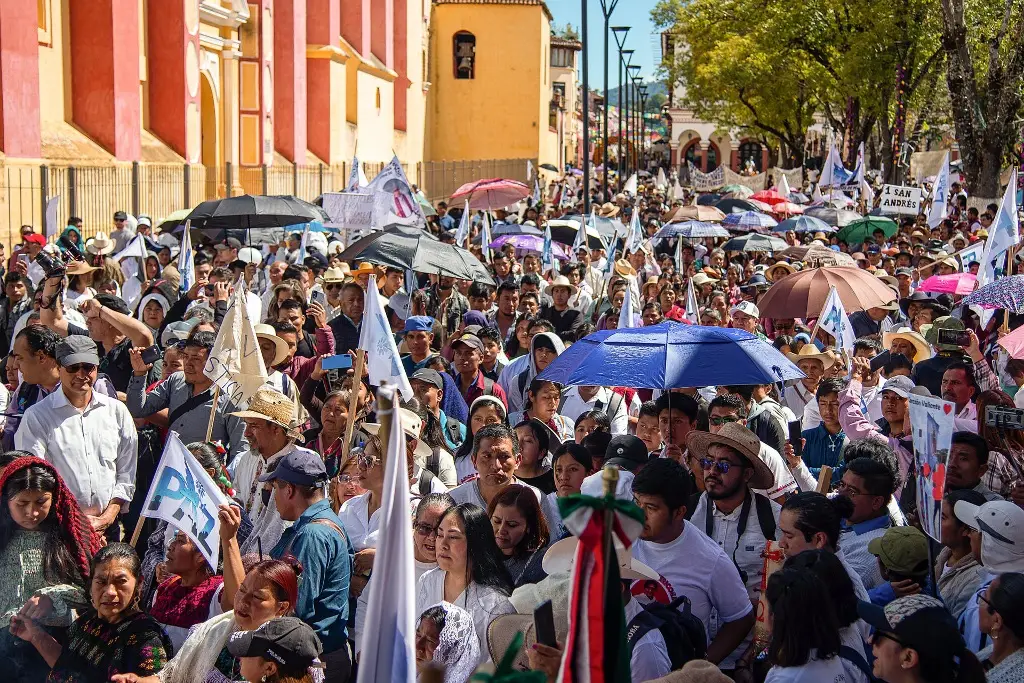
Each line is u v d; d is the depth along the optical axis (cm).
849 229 2472
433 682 297
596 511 330
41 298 998
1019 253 1700
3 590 596
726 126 6906
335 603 604
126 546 564
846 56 3925
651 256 1997
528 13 6681
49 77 2547
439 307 1448
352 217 1567
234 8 3447
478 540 579
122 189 2603
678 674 453
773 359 725
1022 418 745
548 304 1495
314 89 4275
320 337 1084
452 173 6172
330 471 839
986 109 2822
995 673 490
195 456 695
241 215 1570
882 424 954
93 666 548
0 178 2080
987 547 556
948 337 1010
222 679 534
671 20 6047
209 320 1093
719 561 589
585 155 2816
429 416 838
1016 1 3316
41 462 616
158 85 3052
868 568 636
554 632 495
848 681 478
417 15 6031
